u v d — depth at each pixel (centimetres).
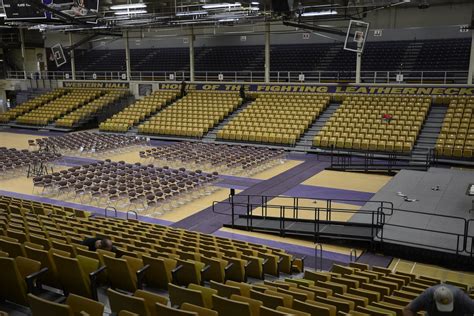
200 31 4028
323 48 3619
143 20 2662
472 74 2503
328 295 693
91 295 633
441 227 1216
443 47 3184
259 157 2092
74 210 1389
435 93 2525
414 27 3141
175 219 1472
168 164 2202
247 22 3130
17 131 3347
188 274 777
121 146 2531
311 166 2142
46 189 1823
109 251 786
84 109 3428
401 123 2306
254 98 3047
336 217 1404
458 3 2964
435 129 2294
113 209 1588
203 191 1764
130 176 1802
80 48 4525
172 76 3541
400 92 2617
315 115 2617
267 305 616
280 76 3525
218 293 676
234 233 1352
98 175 1842
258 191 1748
